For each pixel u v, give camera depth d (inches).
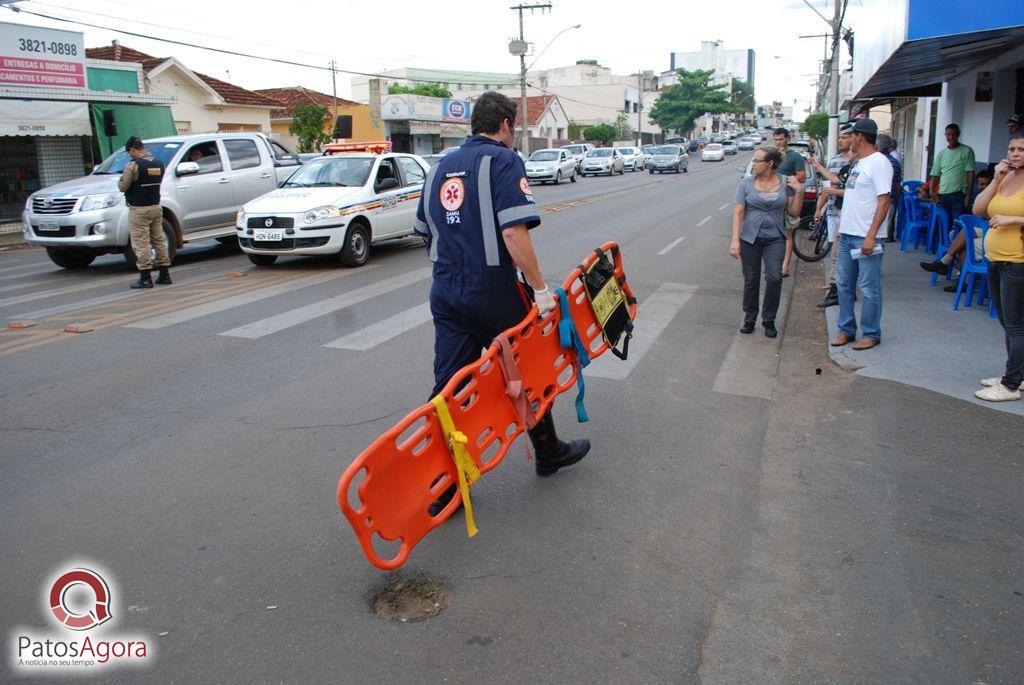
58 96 781.9
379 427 204.8
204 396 231.3
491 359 142.3
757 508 162.4
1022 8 240.1
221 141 531.5
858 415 210.5
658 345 282.7
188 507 163.9
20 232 749.3
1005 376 213.2
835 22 784.3
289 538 151.3
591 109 3093.0
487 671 113.9
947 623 123.8
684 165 1732.3
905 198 499.8
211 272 459.2
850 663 115.3
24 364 265.9
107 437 201.3
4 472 181.6
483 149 144.7
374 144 740.7
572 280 163.0
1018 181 203.3
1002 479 171.6
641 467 181.6
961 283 315.3
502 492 169.5
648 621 125.4
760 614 127.3
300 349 279.9
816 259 476.4
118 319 331.3
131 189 395.9
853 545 147.2
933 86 599.8
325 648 119.3
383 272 439.5
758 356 270.1
